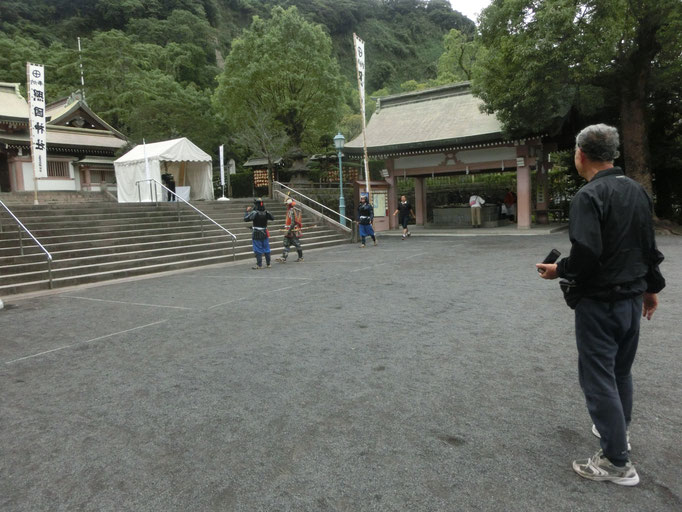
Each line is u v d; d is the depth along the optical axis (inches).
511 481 93.7
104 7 2447.1
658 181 738.2
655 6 522.0
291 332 211.8
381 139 880.3
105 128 1289.4
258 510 87.8
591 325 92.4
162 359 181.8
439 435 113.5
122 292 346.6
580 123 753.0
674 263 367.6
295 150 1062.4
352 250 594.2
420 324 216.7
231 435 118.0
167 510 89.0
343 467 101.3
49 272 377.4
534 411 124.4
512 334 195.0
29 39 1957.4
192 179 893.8
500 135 732.7
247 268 461.4
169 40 2299.5
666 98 685.3
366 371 159.0
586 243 86.4
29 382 163.5
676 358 159.6
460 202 1091.3
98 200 1119.6
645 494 88.1
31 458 111.3
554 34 529.7
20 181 1095.0
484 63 632.4
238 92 1069.8
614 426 90.1
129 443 116.5
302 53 1052.5
